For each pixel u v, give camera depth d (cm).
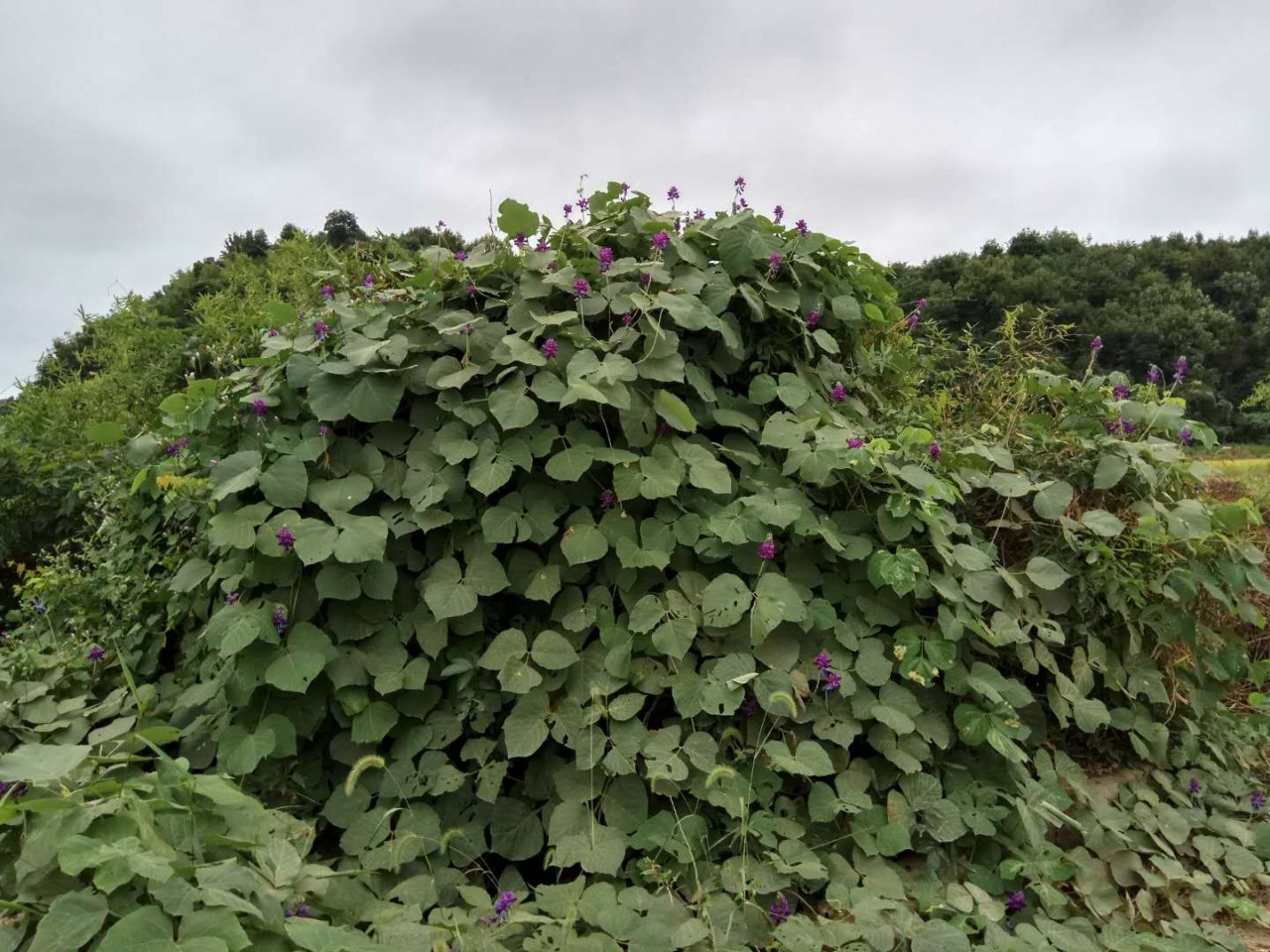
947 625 249
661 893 207
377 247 434
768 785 233
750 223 310
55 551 621
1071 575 287
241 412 284
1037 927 212
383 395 257
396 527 251
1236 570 295
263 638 230
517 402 251
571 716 236
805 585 257
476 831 237
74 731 281
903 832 222
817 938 185
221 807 172
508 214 290
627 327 272
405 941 170
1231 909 233
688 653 249
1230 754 310
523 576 256
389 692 240
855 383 353
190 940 128
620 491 249
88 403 729
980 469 308
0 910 153
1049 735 303
